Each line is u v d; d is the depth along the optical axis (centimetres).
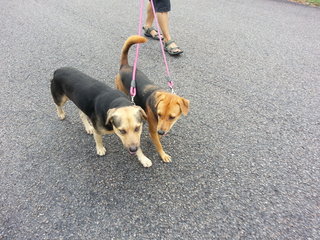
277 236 84
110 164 111
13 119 132
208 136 121
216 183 101
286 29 203
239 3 250
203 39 193
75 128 128
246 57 172
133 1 258
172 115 102
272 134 119
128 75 124
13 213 93
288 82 150
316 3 243
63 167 109
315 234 84
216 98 141
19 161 112
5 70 167
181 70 163
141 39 117
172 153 115
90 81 111
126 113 94
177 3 250
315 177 101
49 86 153
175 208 94
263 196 96
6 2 265
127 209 94
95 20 223
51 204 96
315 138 117
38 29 212
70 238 86
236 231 86
